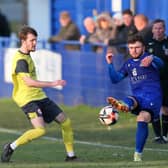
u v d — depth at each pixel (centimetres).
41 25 4822
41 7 4806
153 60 2141
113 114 2083
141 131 2112
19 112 3578
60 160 2188
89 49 3684
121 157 2248
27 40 2086
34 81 2053
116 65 3391
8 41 4072
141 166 2028
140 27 3136
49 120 2136
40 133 2091
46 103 2122
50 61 3778
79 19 4562
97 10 4391
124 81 3416
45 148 2467
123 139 2742
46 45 3853
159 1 3981
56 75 3762
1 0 5400
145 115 2103
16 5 5303
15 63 2089
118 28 3428
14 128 3120
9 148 2120
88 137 2805
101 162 2130
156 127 2611
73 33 3866
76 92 3691
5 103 3888
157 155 2281
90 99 3625
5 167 2020
